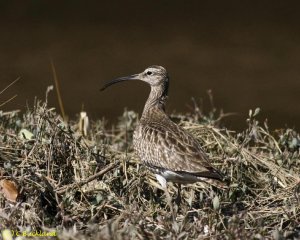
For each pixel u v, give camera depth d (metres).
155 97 14.73
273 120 20.58
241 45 24.95
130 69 23.50
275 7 27.03
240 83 22.81
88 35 25.33
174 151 12.77
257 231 11.55
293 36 25.41
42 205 12.23
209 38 25.45
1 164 12.91
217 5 27.12
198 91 22.28
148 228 11.65
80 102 21.39
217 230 11.66
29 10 26.23
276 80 22.98
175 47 24.81
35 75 22.61
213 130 14.70
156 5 26.98
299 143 14.32
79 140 13.90
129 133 16.03
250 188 13.47
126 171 13.44
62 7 26.55
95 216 11.88
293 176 13.69
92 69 23.41
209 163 12.61
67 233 10.81
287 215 12.31
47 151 13.05
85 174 13.07
